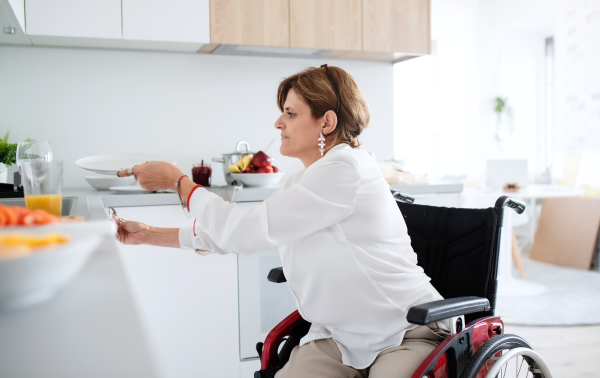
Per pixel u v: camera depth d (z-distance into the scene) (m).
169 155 2.76
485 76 6.60
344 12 2.74
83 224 0.62
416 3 2.89
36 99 2.52
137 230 1.43
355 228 1.24
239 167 2.48
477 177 6.32
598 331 2.85
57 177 1.08
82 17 2.31
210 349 2.20
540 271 4.27
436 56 6.34
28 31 2.24
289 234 1.18
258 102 2.90
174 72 2.74
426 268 1.52
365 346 1.26
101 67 2.62
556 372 2.34
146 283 2.10
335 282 1.23
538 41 6.71
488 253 1.40
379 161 3.16
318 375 1.25
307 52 2.81
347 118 1.35
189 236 1.39
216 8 2.51
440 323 1.29
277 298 2.29
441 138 6.39
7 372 0.36
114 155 2.41
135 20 2.39
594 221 4.36
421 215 1.54
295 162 2.99
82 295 0.53
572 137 5.52
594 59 5.20
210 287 2.18
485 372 1.29
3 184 1.87
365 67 3.11
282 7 2.62
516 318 3.05
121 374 0.35
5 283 0.46
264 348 1.40
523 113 6.70
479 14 6.53
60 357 0.38
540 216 4.80
